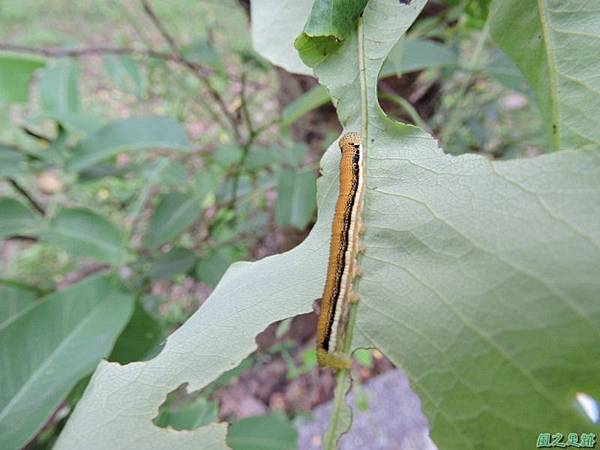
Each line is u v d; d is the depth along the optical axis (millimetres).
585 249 62
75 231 184
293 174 189
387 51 88
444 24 210
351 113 89
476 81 251
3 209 182
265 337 254
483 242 69
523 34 87
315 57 93
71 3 538
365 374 285
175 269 196
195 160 287
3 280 172
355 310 74
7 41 505
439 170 78
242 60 225
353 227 78
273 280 85
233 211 244
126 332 153
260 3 117
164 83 316
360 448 245
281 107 223
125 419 79
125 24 476
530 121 287
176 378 80
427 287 71
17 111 438
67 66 216
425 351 68
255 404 276
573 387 59
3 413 118
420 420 252
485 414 63
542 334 61
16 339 131
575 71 82
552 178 69
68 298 144
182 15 449
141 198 219
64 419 136
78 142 193
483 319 65
